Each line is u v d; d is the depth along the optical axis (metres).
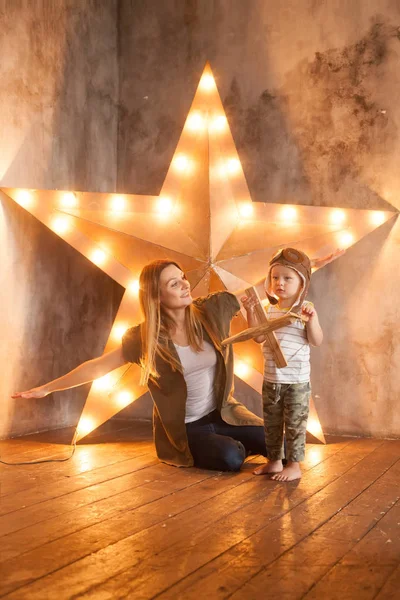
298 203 4.38
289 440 3.18
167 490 2.91
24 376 4.16
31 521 2.46
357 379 4.22
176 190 4.00
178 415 3.39
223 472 3.28
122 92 4.84
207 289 3.95
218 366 3.47
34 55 4.18
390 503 2.70
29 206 3.88
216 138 3.97
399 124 4.14
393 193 4.15
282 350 3.21
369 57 4.21
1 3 3.94
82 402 4.65
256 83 4.49
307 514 2.55
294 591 1.83
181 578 1.92
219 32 4.59
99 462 3.47
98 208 3.92
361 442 4.03
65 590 1.84
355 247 4.23
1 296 3.98
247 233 3.98
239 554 2.11
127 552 2.13
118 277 3.98
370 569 1.99
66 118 4.43
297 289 3.24
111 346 3.98
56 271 4.39
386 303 4.16
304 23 4.37
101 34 4.74
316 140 4.34
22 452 3.68
